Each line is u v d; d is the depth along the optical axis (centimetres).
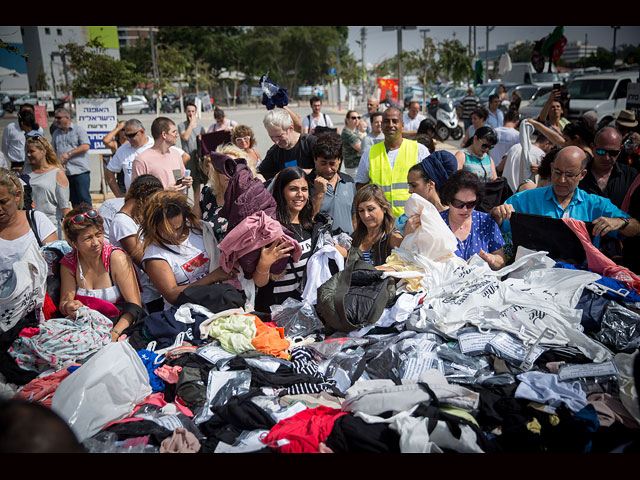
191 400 268
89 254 330
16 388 294
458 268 333
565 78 2781
